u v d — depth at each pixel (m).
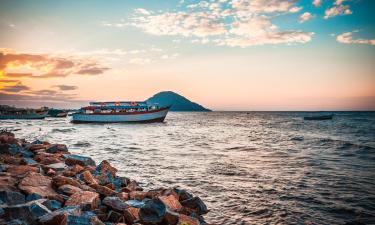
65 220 7.73
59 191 11.03
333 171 22.34
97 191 11.70
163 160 26.58
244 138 53.31
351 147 39.41
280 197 15.32
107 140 44.91
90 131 64.31
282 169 22.97
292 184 18.06
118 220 9.38
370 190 16.75
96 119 86.69
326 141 47.53
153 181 18.47
